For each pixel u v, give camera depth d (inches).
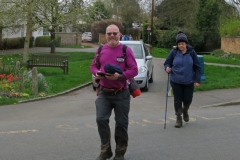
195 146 274.2
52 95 515.8
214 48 1754.4
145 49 627.2
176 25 1961.1
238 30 1438.2
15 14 856.3
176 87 325.4
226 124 346.9
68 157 247.6
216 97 498.9
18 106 446.3
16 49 1553.9
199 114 396.5
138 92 233.6
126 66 226.8
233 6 1376.7
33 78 508.7
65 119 374.3
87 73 730.2
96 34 2439.7
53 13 908.6
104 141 226.7
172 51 328.2
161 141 287.1
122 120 227.9
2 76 566.6
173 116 385.4
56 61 715.4
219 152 260.2
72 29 1061.1
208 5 1706.4
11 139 292.7
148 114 396.5
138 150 263.7
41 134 309.0
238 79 641.6
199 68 325.4
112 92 223.8
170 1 2038.6
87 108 437.4
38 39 1796.3
